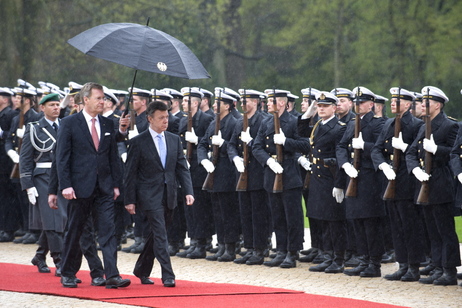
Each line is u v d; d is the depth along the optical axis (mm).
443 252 13070
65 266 12164
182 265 15641
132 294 11336
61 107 16656
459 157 12617
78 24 46406
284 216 15398
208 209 16906
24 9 44594
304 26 46375
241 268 15211
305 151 15008
